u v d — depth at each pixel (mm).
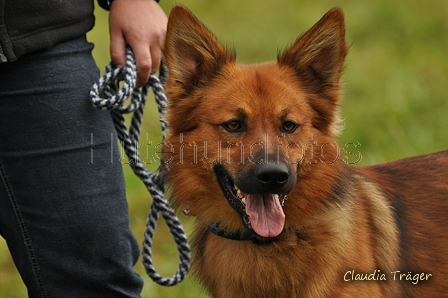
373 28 13016
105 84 4543
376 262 4672
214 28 14023
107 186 4172
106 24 13945
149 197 8133
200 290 5371
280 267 4621
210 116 4719
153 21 4785
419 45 12234
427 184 5285
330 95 4918
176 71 4836
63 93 4027
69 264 4098
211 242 4930
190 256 5180
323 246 4527
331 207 4680
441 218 5102
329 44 4836
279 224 4480
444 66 11086
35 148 3982
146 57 4652
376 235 4766
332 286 4504
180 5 4672
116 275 4211
